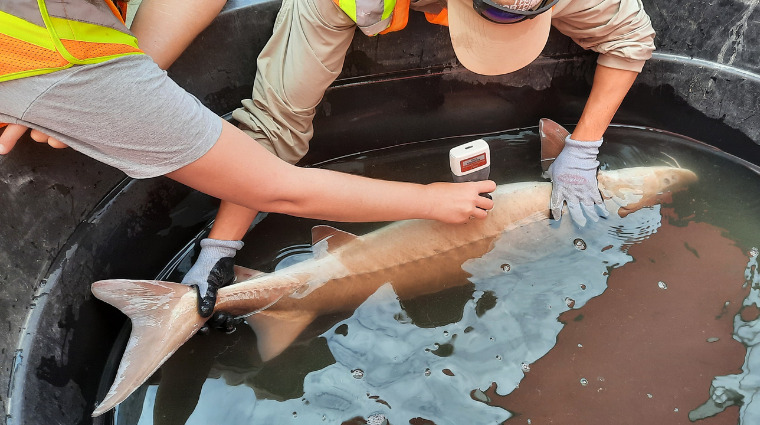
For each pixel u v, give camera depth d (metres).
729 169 1.70
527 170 1.70
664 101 1.77
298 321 1.35
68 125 0.98
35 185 1.19
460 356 1.27
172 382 1.26
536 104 1.83
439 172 1.75
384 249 1.42
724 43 1.62
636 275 1.40
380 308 1.37
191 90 1.49
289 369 1.27
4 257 1.13
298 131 1.47
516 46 1.23
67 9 0.91
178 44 1.31
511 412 1.18
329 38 1.35
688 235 1.48
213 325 1.33
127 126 0.97
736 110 1.66
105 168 1.34
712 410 1.16
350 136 1.76
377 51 1.64
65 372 1.19
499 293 1.38
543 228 1.49
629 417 1.16
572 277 1.40
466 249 1.44
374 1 1.23
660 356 1.25
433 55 1.69
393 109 1.75
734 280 1.38
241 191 1.12
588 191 1.54
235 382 1.25
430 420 1.17
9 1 0.87
